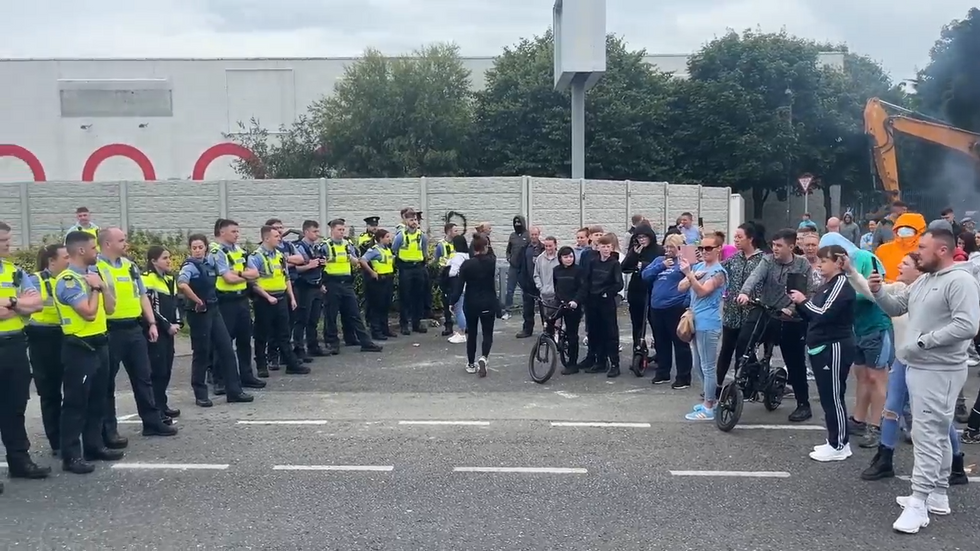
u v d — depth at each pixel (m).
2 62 38.25
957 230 13.11
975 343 10.30
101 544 5.37
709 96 35.06
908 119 20.52
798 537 5.39
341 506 6.01
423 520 5.72
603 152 33.16
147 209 18.17
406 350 12.73
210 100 38.53
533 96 33.28
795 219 40.28
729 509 5.90
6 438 6.71
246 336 9.98
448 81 33.78
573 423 8.30
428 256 15.57
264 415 8.77
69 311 6.83
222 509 5.99
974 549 5.20
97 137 38.50
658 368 10.18
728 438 7.73
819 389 7.04
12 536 5.51
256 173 33.12
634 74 35.41
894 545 5.26
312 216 17.73
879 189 21.23
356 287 14.94
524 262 13.89
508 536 5.43
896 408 6.42
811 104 35.69
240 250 9.98
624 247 20.02
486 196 17.64
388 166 31.80
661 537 5.40
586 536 5.42
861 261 7.66
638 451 7.32
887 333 7.37
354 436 7.88
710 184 35.62
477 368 11.00
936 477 5.53
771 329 8.17
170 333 8.54
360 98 32.69
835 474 6.66
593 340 10.97
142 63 38.41
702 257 8.55
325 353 12.28
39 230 18.47
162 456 7.31
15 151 38.41
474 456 7.20
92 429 7.16
